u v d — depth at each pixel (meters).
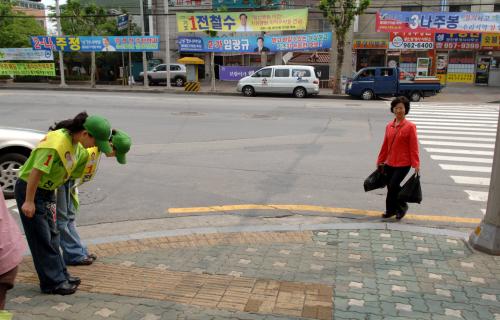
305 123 15.06
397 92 24.00
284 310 3.66
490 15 27.80
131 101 20.42
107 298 3.84
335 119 16.06
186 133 12.88
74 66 38.06
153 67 34.81
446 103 22.66
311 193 7.36
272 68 25.52
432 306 3.77
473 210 6.62
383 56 32.06
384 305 3.77
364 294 3.96
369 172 8.78
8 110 17.16
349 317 3.57
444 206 6.80
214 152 10.45
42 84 34.03
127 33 35.09
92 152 4.15
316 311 3.65
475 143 11.76
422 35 29.61
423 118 16.33
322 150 10.81
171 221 6.03
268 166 9.15
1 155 6.80
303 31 32.41
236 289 4.02
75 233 4.52
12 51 31.66
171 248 4.96
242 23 28.42
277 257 4.73
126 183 7.81
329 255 4.79
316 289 4.03
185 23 28.69
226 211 6.44
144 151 10.46
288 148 11.01
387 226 5.67
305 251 4.90
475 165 9.42
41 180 3.65
